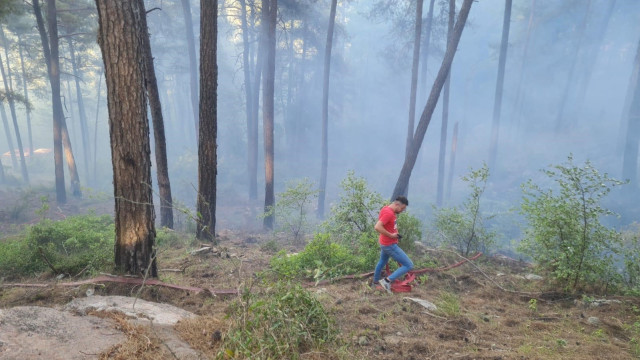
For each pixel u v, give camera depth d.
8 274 6.17
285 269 6.36
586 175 6.24
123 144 5.21
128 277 5.36
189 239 9.56
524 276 7.24
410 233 8.06
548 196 6.71
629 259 6.27
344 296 5.62
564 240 6.34
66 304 4.47
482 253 8.55
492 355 3.93
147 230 5.47
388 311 5.08
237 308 3.92
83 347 3.28
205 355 3.47
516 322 5.02
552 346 4.25
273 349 3.37
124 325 3.79
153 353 3.36
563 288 6.27
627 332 4.78
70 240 7.52
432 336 4.44
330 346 3.84
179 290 5.51
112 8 4.96
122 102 5.14
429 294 5.98
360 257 7.12
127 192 5.30
